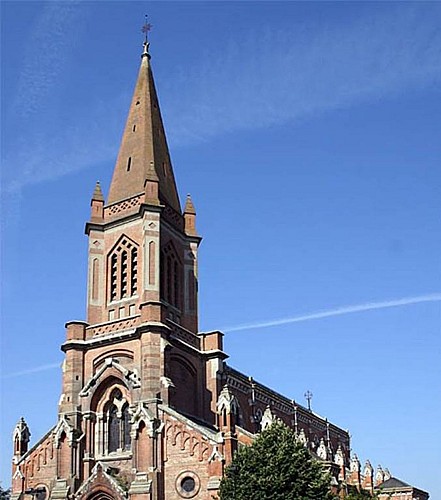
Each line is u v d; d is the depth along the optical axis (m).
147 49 92.31
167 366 71.25
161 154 85.56
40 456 73.31
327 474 61.50
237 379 86.19
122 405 71.62
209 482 63.56
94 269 79.38
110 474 67.75
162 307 73.69
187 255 83.00
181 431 66.62
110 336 74.19
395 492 116.25
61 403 73.00
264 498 57.34
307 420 108.44
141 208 78.25
